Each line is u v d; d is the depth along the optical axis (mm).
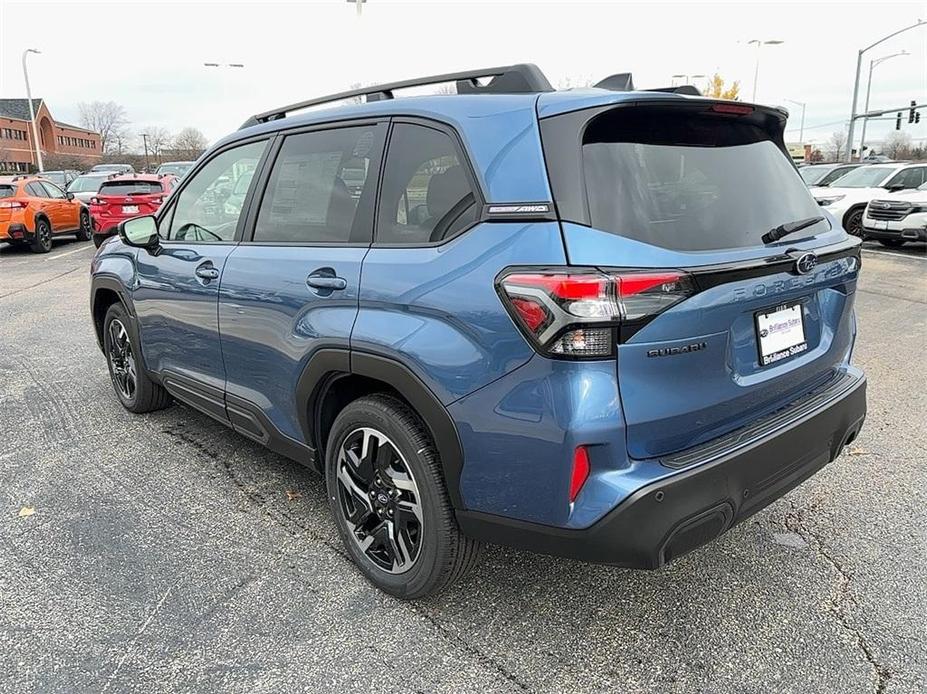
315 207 3010
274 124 3377
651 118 2406
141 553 3090
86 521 3367
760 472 2338
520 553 3076
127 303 4348
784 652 2447
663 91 2641
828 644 2484
